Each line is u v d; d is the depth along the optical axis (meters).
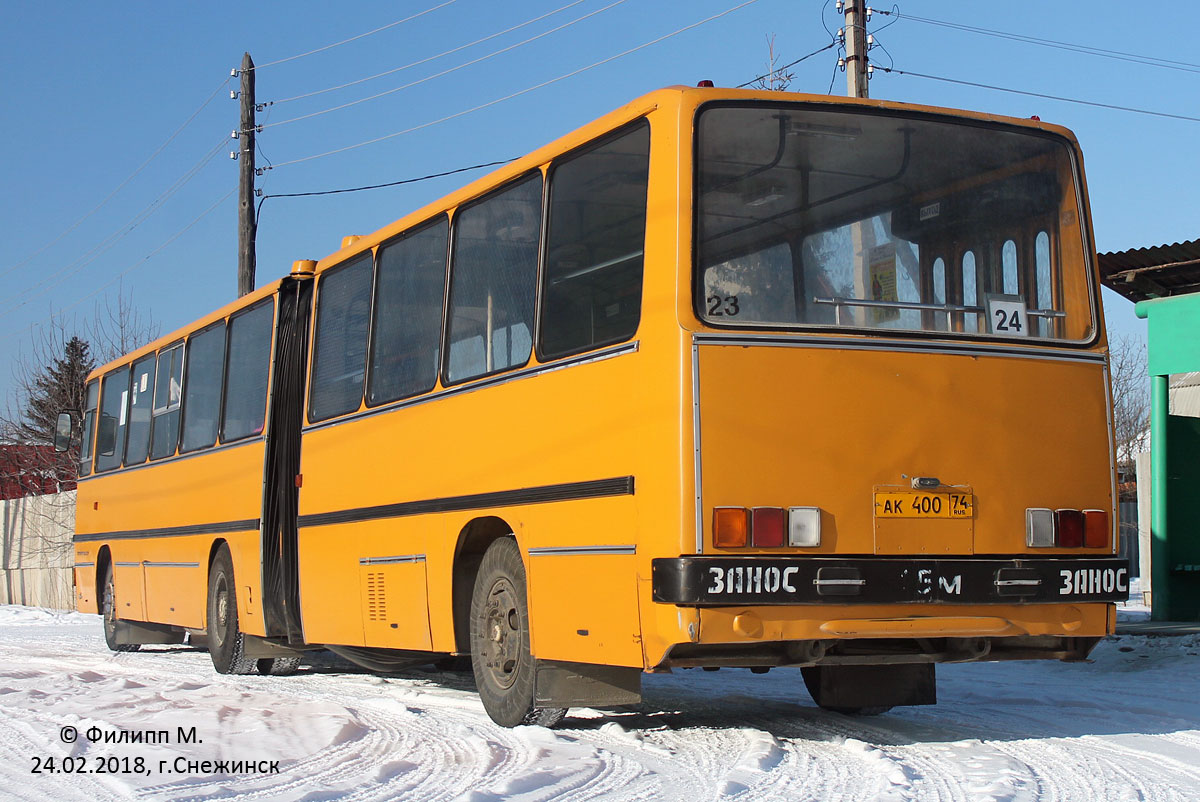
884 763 6.92
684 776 6.67
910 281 7.34
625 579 6.95
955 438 7.20
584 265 7.62
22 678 12.20
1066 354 7.61
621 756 7.27
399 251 10.10
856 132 7.40
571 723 8.62
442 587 8.99
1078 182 7.93
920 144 7.55
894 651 7.44
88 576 17.75
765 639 6.61
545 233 8.03
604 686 8.12
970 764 6.97
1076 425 7.57
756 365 6.83
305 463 11.51
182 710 9.27
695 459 6.62
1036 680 11.45
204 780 6.78
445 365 9.13
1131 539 29.72
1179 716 8.97
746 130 7.14
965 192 7.62
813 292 7.09
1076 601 7.34
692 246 6.86
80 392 42.97
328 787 6.52
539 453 7.83
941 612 6.99
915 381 7.16
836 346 7.01
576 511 7.42
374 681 12.27
